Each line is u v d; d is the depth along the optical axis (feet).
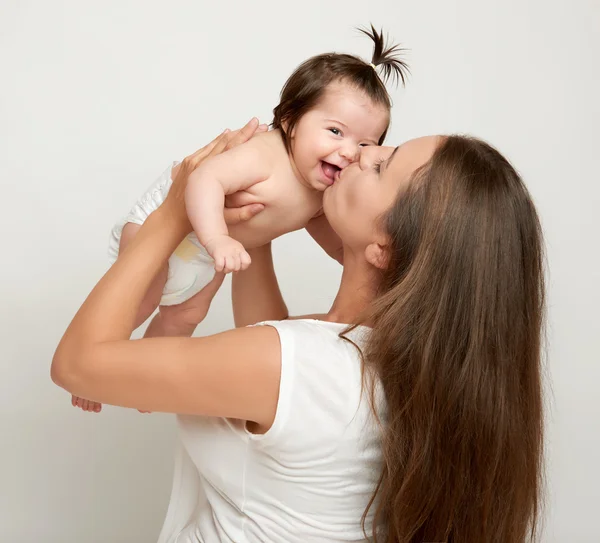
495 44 8.46
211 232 4.30
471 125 8.45
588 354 8.48
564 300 8.46
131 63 8.12
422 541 4.18
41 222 8.05
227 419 4.11
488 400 4.02
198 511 4.59
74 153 8.07
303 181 4.99
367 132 5.03
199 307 5.41
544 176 8.49
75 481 8.18
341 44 8.41
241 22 8.27
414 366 3.98
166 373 3.76
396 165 4.18
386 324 4.00
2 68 7.97
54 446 8.16
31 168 8.03
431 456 4.03
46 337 8.11
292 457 3.93
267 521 4.10
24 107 8.00
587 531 8.48
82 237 8.10
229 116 8.27
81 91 8.07
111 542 8.21
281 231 5.11
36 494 8.14
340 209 4.33
